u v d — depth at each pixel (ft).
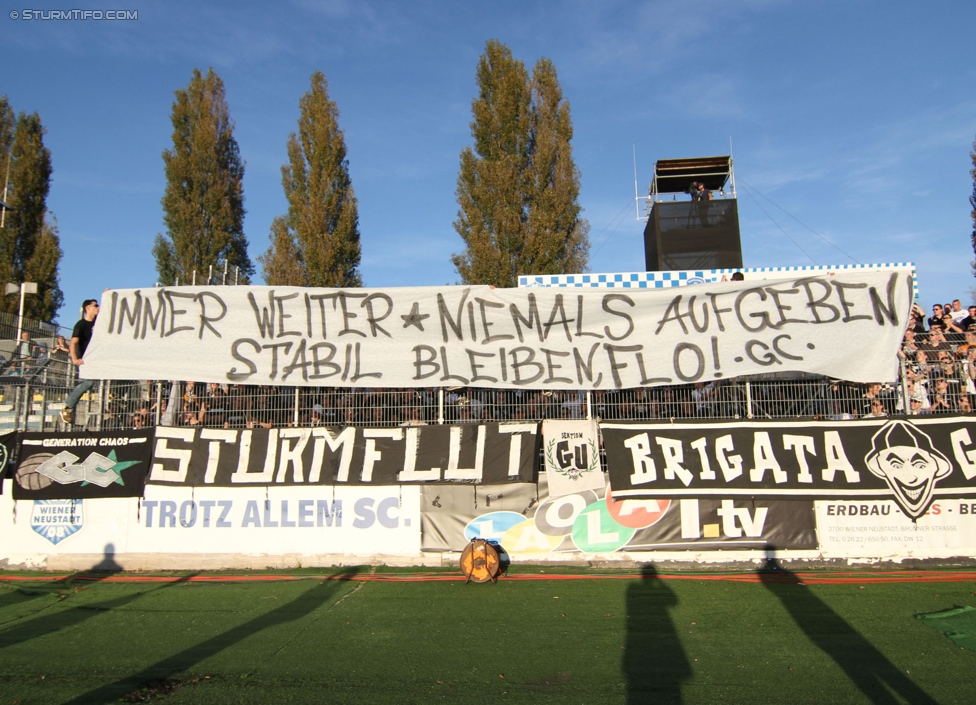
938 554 28.50
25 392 34.17
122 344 32.42
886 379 29.50
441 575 28.89
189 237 80.59
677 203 54.08
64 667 19.72
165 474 31.30
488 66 70.85
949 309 37.27
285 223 81.66
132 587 28.25
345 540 30.42
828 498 28.91
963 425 29.12
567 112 70.85
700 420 30.01
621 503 29.71
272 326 32.27
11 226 85.05
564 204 67.31
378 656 20.20
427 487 30.42
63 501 31.65
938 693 17.03
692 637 21.40
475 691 17.67
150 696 17.69
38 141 88.99
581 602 25.12
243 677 18.80
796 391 30.32
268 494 30.89
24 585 28.86
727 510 29.40
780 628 22.04
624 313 31.30
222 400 32.32
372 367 31.68
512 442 30.17
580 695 17.34
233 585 28.19
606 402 30.94
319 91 76.43
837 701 16.72
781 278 30.83
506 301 31.76
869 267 44.45
